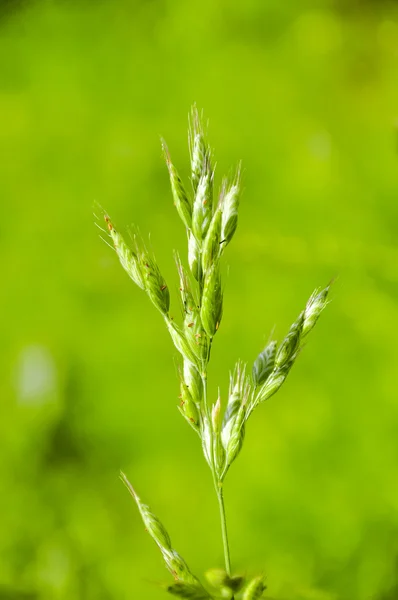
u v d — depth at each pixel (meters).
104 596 0.44
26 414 0.51
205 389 0.30
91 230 0.59
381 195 0.59
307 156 0.63
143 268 0.30
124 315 0.55
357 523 0.44
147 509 0.30
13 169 0.63
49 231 0.60
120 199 0.61
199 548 0.45
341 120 0.66
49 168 0.63
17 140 0.64
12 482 0.48
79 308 0.55
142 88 0.70
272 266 0.54
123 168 0.62
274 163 0.63
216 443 0.30
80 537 0.46
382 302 0.53
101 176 0.62
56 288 0.56
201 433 0.30
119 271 0.57
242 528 0.46
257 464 0.48
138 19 0.76
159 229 0.59
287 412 0.50
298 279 0.54
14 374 0.53
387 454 0.47
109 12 0.77
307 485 0.47
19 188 0.62
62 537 0.46
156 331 0.54
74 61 0.74
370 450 0.48
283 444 0.48
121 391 0.52
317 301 0.31
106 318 0.54
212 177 0.31
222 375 0.51
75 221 0.60
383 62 0.71
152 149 0.64
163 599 0.43
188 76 0.71
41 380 0.52
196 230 0.30
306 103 0.68
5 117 0.67
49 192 0.62
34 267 0.57
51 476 0.48
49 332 0.54
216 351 0.52
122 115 0.68
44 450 0.50
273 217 0.59
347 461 0.48
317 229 0.57
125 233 0.59
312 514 0.46
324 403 0.50
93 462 0.50
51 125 0.66
